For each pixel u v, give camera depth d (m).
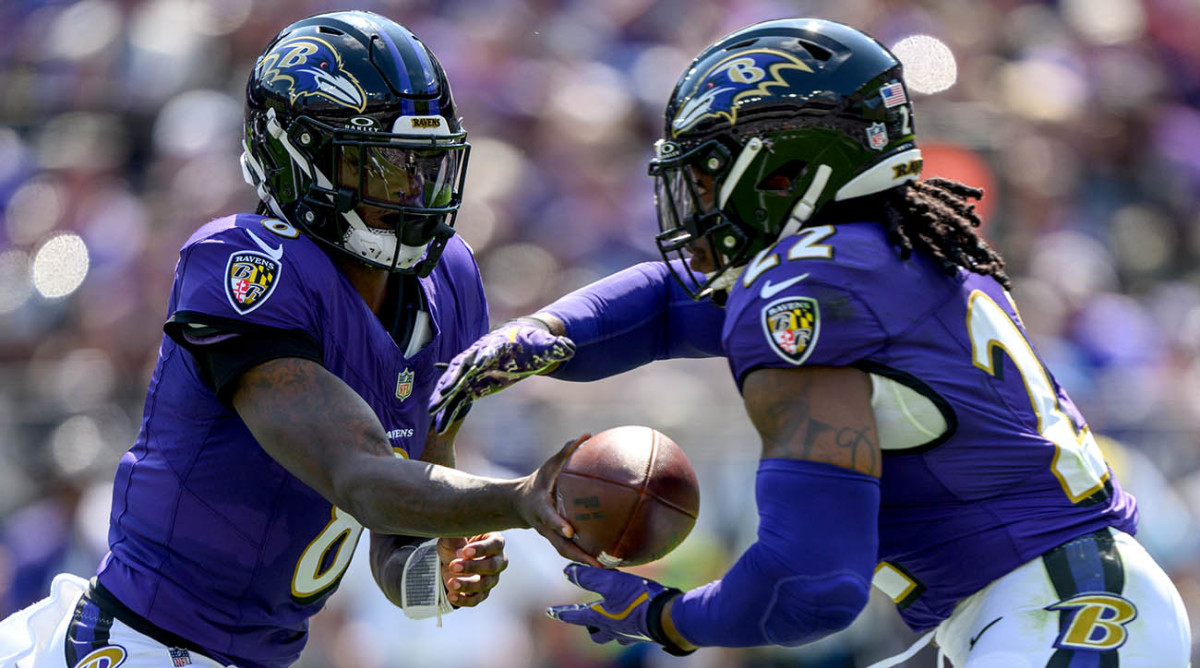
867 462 9.12
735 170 9.98
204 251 10.48
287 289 10.30
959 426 9.50
